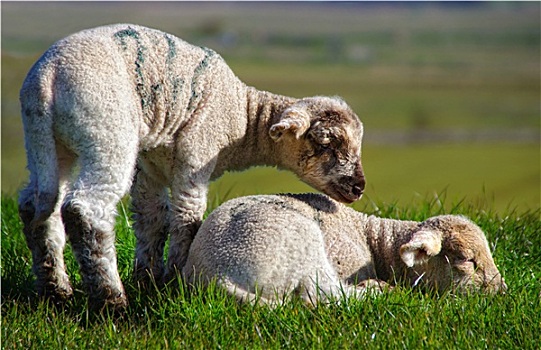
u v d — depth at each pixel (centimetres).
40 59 1402
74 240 1357
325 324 1267
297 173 1647
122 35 1470
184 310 1339
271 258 1369
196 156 1529
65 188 1444
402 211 1983
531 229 1861
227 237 1404
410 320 1277
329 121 1598
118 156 1375
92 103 1359
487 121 17850
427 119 17850
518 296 1409
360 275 1531
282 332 1271
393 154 11038
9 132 4819
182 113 1512
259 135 1631
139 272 1622
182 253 1531
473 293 1467
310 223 1441
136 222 1634
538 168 9006
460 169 8950
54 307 1407
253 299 1331
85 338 1275
